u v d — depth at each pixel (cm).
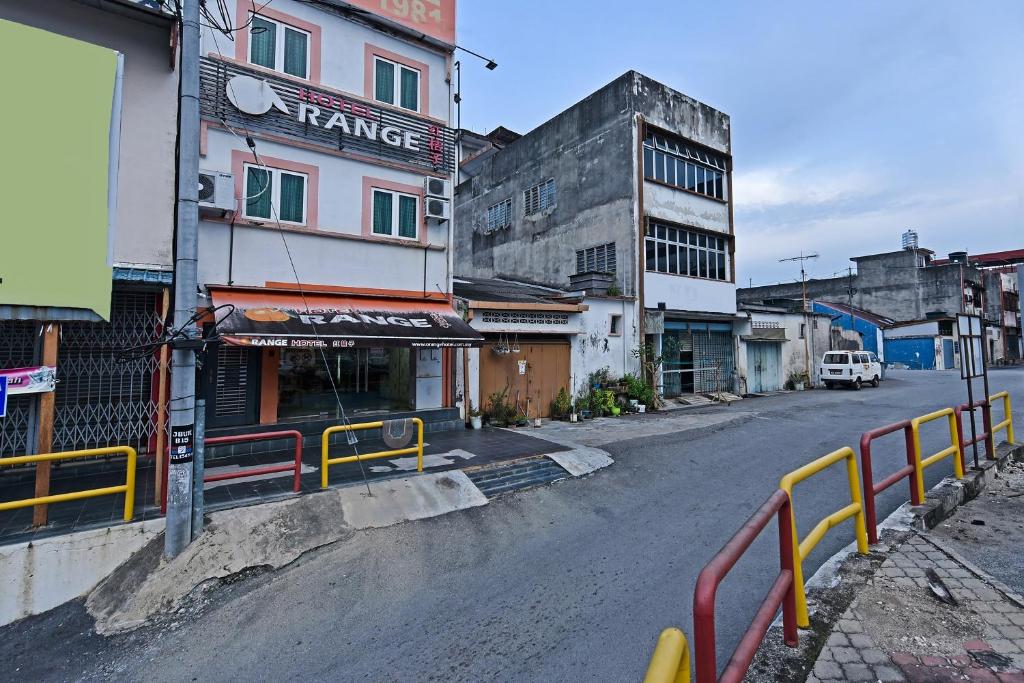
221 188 841
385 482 679
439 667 347
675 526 579
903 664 293
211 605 445
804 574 436
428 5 1145
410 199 1099
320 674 348
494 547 543
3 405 489
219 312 800
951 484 632
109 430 766
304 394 973
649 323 1612
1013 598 370
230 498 605
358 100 1038
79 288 555
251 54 940
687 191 1823
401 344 873
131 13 663
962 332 720
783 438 1045
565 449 910
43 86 552
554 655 352
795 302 2416
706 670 194
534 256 2072
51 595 469
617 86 1720
